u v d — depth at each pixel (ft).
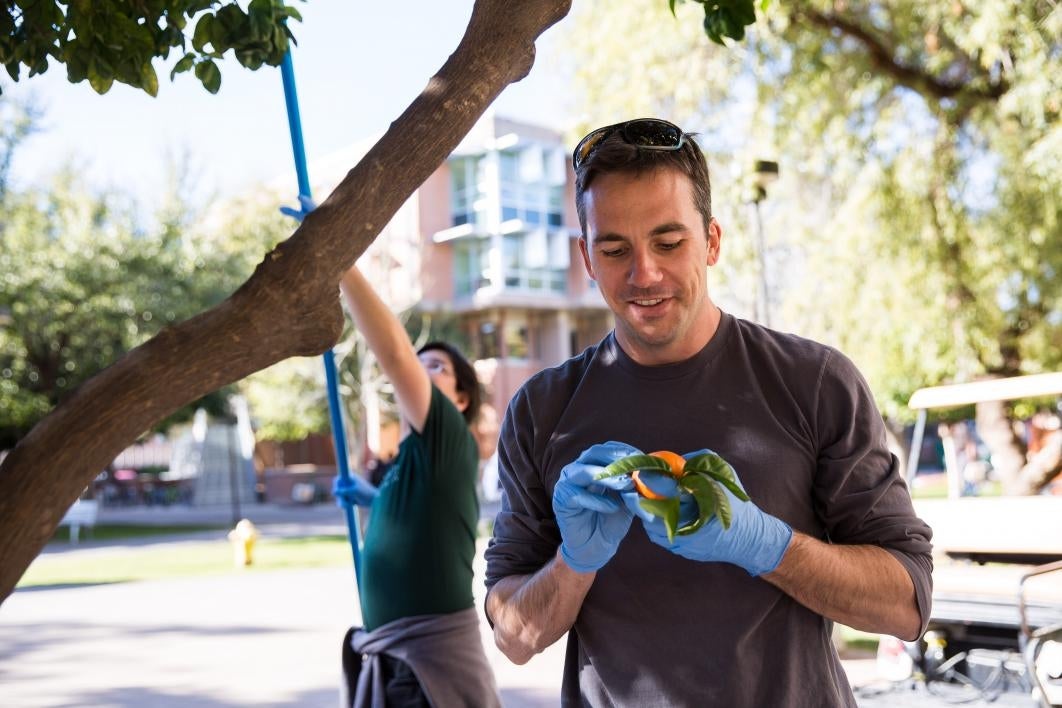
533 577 5.86
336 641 27.37
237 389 89.40
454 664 9.49
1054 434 33.19
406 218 117.60
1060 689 13.20
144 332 72.84
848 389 5.74
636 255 5.36
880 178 34.22
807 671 5.54
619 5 35.17
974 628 15.40
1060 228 31.96
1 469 3.71
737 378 5.85
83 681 23.29
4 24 6.18
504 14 4.66
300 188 7.98
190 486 127.65
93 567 48.96
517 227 114.62
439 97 4.47
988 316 33.94
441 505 9.76
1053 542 15.34
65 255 71.00
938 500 17.20
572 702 6.16
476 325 121.08
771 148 33.71
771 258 37.73
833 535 5.84
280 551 54.54
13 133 63.41
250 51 6.32
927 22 31.63
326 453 137.80
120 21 6.12
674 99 35.17
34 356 74.38
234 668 24.29
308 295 4.08
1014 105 28.14
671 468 4.42
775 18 31.17
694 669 5.49
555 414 6.23
